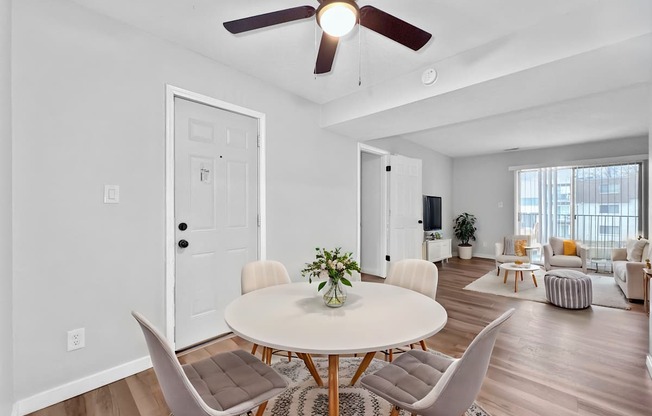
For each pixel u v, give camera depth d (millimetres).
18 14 1709
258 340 1237
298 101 3424
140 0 1906
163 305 2330
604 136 5207
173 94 2391
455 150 6535
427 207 6266
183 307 2492
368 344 1201
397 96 2961
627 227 5332
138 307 2193
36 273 1764
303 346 1183
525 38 2170
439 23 2109
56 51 1841
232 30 1659
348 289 1986
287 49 2486
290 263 3326
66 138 1877
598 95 3371
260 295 1859
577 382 2045
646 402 1832
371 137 4160
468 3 1910
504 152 6719
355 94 3326
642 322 3102
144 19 2102
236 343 2631
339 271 1634
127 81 2141
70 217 1893
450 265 6180
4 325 1535
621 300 3807
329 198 3834
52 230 1823
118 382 2057
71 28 1900
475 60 2424
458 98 2734
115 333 2080
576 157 5871
